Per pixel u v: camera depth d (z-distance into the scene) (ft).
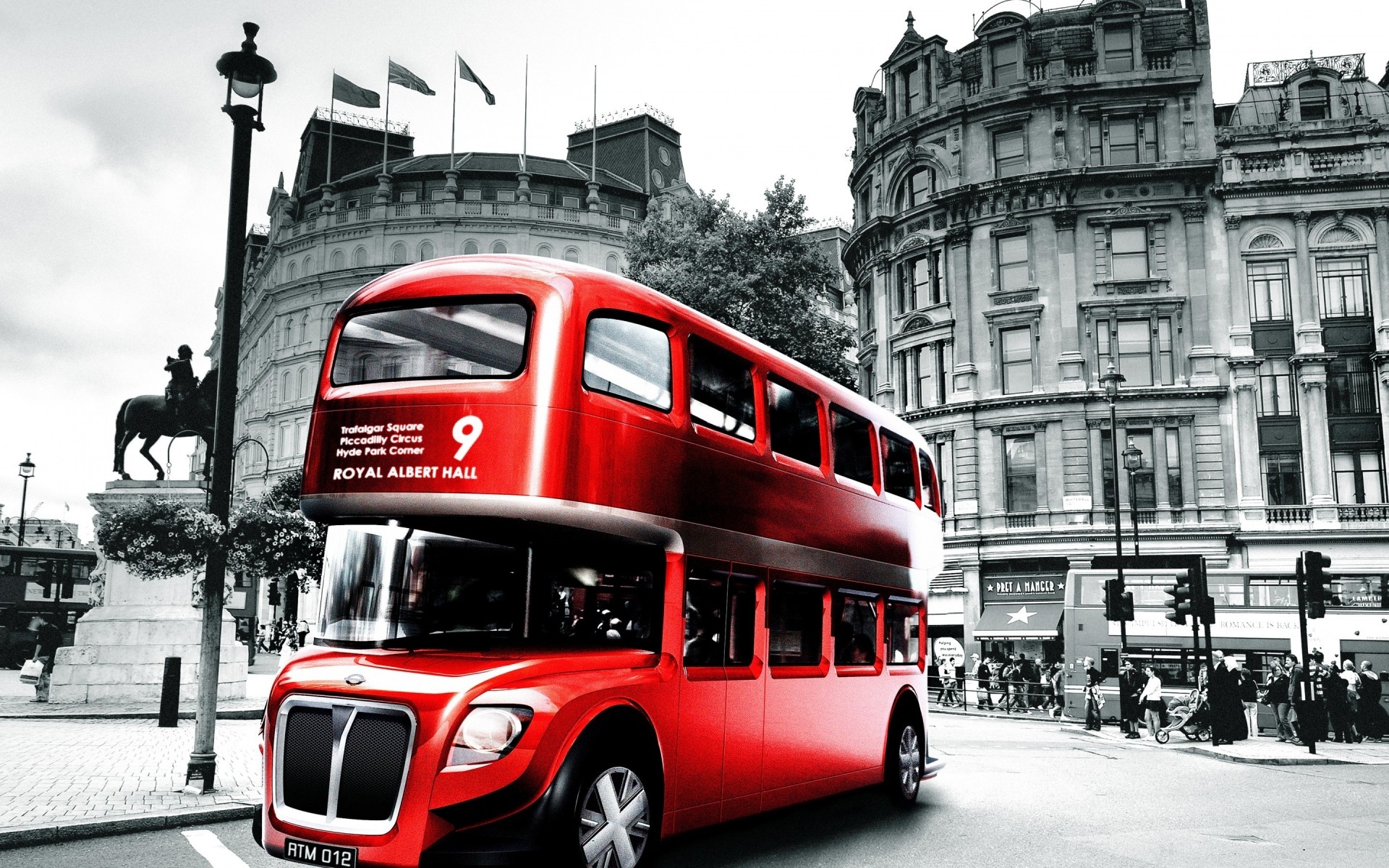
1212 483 119.24
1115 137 126.82
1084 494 121.19
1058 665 107.14
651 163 233.14
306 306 215.31
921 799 38.47
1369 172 120.57
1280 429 119.65
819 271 92.73
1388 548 114.21
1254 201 122.21
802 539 28.99
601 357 21.59
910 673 36.68
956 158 132.26
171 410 67.92
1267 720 85.97
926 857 27.12
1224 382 120.57
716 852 27.53
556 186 212.84
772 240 90.48
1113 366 108.27
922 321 134.31
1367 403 118.83
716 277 86.74
